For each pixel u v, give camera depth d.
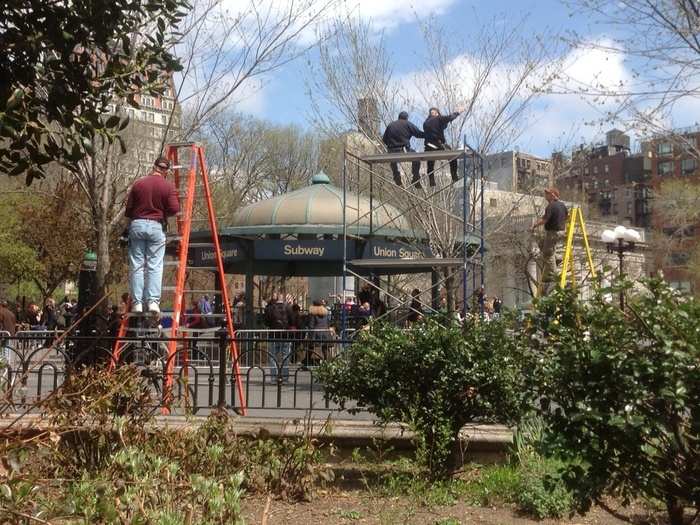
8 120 4.73
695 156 14.95
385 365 7.16
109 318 10.59
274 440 7.04
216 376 10.23
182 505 4.46
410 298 16.39
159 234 9.83
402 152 15.38
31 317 27.30
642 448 4.24
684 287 5.04
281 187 45.62
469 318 7.68
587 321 4.30
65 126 5.19
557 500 6.17
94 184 15.23
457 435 7.24
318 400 9.51
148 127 20.78
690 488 4.21
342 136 23.36
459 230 21.42
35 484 4.30
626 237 19.78
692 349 3.93
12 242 35.41
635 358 4.05
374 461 7.63
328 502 6.56
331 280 27.80
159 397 7.59
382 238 17.55
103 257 15.41
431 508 6.42
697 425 3.96
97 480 4.53
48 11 5.00
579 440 4.31
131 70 5.51
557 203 12.86
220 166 42.38
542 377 4.46
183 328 10.28
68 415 5.78
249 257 18.02
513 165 27.83
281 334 17.03
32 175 5.12
